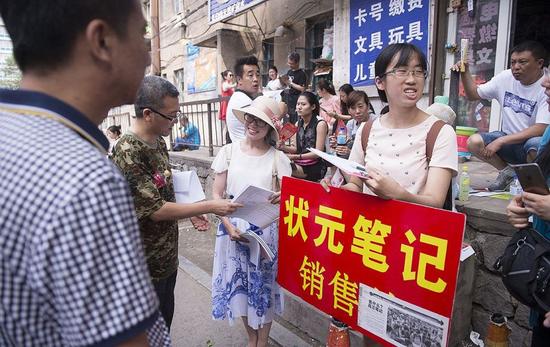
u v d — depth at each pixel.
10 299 0.64
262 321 2.18
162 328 0.89
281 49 8.11
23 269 0.63
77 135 0.72
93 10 0.72
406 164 1.60
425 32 4.90
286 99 5.29
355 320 1.62
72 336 0.64
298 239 1.87
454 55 4.78
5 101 0.74
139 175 1.75
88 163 0.66
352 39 5.86
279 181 2.28
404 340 1.45
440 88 4.94
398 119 1.67
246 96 3.25
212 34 9.09
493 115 4.46
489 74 4.50
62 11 0.70
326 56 6.99
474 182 3.16
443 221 1.32
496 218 2.17
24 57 0.74
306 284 1.84
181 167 6.10
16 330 0.66
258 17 8.68
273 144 2.33
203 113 6.34
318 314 2.66
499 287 2.22
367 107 3.75
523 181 1.35
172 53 12.59
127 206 0.70
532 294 1.34
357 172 1.42
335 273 1.70
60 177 0.63
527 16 6.11
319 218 1.75
